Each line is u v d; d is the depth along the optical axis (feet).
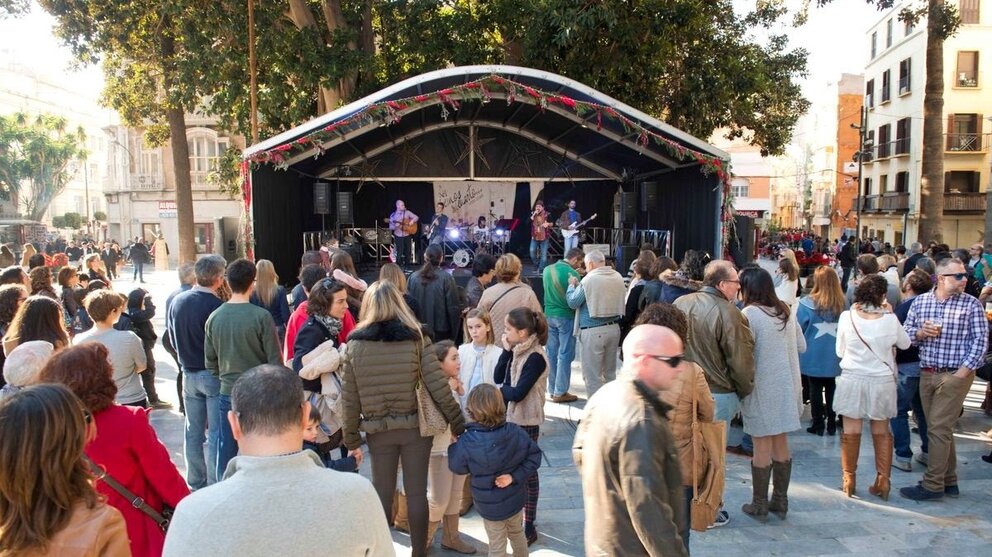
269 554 5.57
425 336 12.72
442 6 57.93
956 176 111.14
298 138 38.32
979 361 15.71
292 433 6.15
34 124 157.89
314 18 54.54
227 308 14.76
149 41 59.31
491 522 12.28
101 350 9.07
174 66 59.06
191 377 15.85
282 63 52.60
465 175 60.23
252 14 46.55
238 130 62.13
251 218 37.78
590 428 8.27
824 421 22.40
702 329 14.16
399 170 59.36
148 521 9.12
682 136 39.52
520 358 14.70
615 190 65.57
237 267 14.75
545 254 52.39
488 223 65.41
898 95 122.83
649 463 7.57
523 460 12.33
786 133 70.49
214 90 57.26
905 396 18.48
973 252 38.86
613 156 55.06
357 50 52.42
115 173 119.34
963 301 16.02
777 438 15.26
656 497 7.49
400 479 17.06
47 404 6.04
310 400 14.24
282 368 6.49
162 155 112.16
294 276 46.98
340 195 50.90
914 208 117.39
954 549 13.87
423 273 21.77
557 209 65.72
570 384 27.63
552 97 37.91
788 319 15.14
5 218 154.40
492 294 20.53
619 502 7.87
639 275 23.03
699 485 11.48
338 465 13.53
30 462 5.87
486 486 12.16
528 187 65.92
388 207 65.05
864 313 16.20
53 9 55.11
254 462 5.92
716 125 65.67
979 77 109.29
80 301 23.07
